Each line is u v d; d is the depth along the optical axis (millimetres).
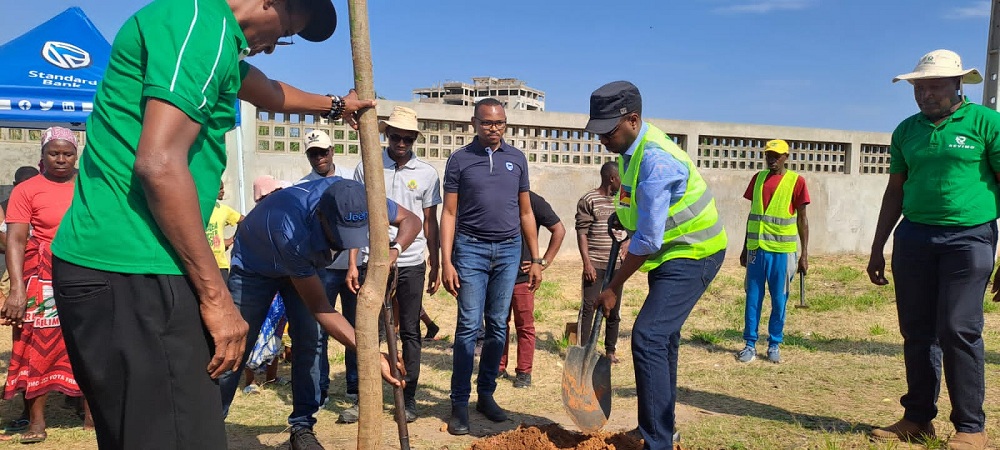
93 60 6691
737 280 12516
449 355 7316
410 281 5055
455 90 80500
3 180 10680
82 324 2189
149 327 2184
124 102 2156
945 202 4164
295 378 4332
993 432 4582
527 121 13609
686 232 3854
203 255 2139
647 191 3682
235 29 2266
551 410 5473
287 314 4285
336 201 3504
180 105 2045
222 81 2209
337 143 12320
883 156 16891
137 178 2148
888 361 6875
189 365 2238
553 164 14047
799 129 15781
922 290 4359
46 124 8180
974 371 4230
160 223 2084
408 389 5098
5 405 5531
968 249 4137
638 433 4453
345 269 4980
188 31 2111
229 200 11109
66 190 4855
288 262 3650
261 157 11633
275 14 2383
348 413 5113
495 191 4871
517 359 6727
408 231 4266
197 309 2248
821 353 7277
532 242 5461
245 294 4035
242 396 5824
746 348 6980
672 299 3857
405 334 5105
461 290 4875
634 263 3809
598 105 3861
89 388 2240
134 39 2156
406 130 5242
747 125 15383
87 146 2238
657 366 3822
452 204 4953
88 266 2164
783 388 5902
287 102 2916
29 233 4812
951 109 4191
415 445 4621
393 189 5301
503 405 5598
